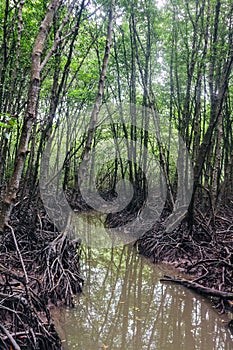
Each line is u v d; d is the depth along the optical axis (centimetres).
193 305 675
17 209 941
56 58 754
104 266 947
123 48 1359
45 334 444
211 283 730
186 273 843
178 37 1188
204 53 924
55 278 676
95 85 1373
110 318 610
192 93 1377
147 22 1204
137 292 745
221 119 1055
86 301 677
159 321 606
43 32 331
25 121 324
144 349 508
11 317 440
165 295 728
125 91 1545
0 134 789
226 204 1364
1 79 714
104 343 517
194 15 1121
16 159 329
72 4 421
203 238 965
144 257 1035
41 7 796
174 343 527
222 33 924
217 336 552
